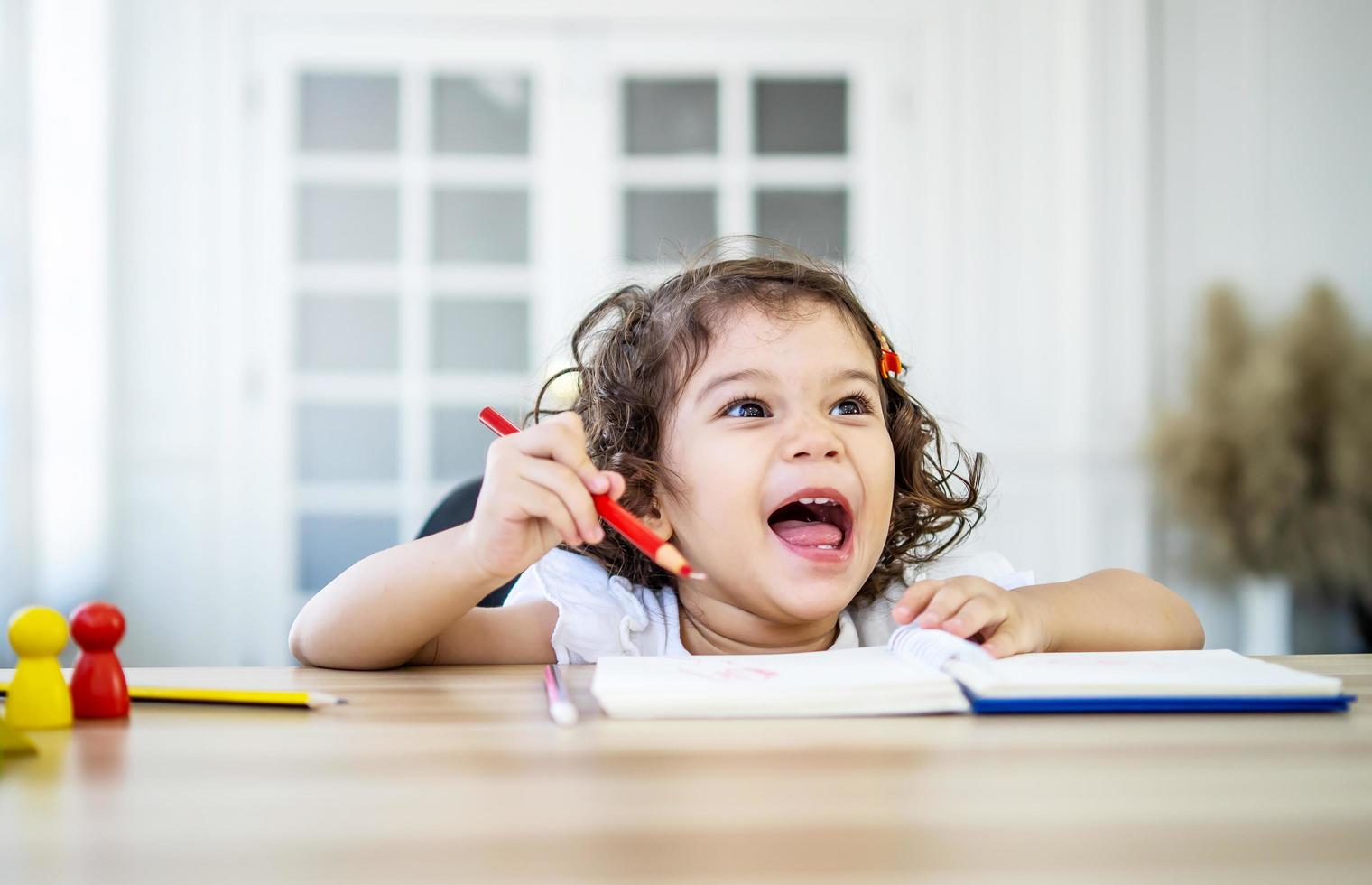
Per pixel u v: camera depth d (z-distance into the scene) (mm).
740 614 884
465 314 3188
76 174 2684
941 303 3209
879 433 854
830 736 504
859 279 3193
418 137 3166
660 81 3199
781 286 901
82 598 2686
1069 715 556
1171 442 2945
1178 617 877
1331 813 375
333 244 3162
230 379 3119
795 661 649
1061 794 400
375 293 3172
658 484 888
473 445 3191
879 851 332
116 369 3037
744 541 825
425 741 494
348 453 3174
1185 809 380
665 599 919
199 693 606
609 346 981
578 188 3180
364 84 3162
